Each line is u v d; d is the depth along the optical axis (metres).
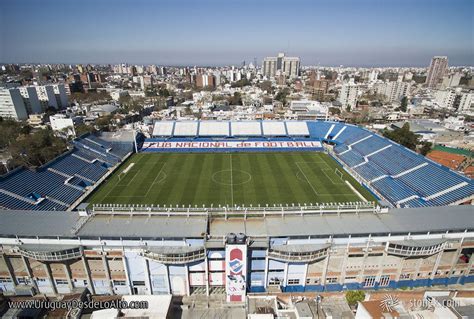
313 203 72.19
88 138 107.12
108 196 75.75
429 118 185.75
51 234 43.28
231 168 95.88
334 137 120.25
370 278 46.94
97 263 44.97
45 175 76.62
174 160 103.56
